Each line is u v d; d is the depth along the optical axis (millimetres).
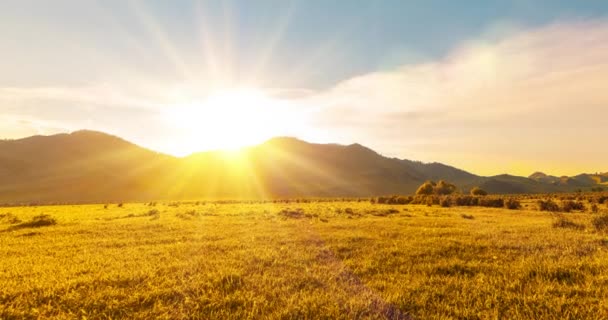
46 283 7293
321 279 7539
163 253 10805
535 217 25359
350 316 5355
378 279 7562
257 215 27641
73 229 17875
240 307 5762
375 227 17312
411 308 5738
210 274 7816
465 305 5867
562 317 5332
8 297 6457
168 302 6086
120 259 9922
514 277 7574
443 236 13984
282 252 10688
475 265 8641
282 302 6039
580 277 7559
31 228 19422
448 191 104250
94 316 5453
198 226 18641
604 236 13930
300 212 29094
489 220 22094
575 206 38125
